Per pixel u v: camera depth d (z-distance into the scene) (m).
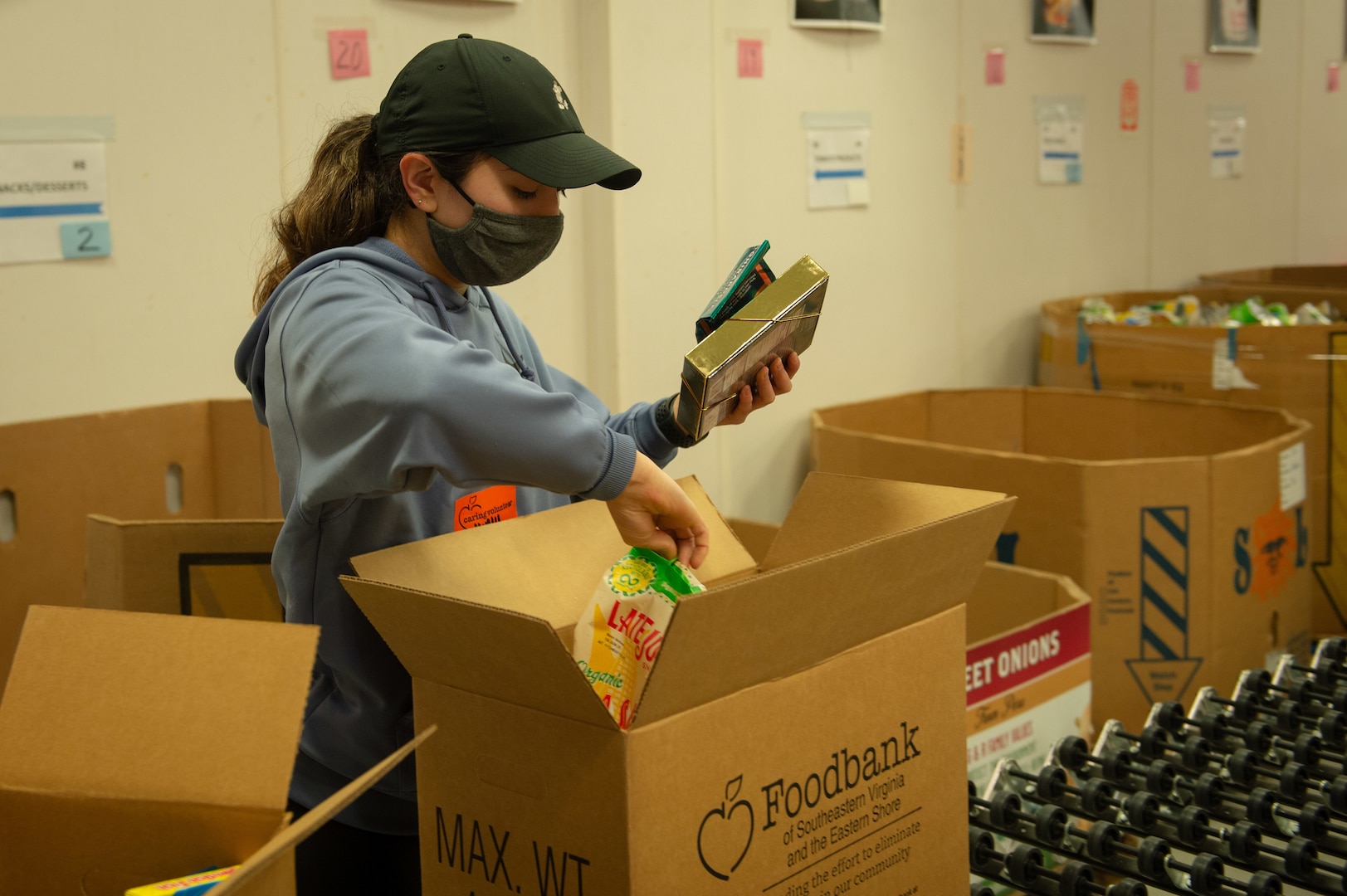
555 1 2.46
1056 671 1.72
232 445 2.07
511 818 0.89
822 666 0.94
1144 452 2.91
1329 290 3.65
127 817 0.80
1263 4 4.52
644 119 2.58
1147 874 1.25
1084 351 3.26
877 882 1.01
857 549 0.90
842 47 3.01
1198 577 2.22
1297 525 2.43
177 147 2.02
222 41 2.05
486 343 1.32
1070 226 3.83
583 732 0.83
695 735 0.84
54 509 1.86
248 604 1.50
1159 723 1.56
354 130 1.26
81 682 0.83
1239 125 4.50
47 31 1.85
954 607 1.08
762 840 0.90
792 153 2.93
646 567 1.02
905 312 3.30
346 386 0.99
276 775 0.78
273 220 1.33
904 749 1.02
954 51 3.32
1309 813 1.28
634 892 0.81
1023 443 3.15
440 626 0.87
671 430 1.32
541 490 1.38
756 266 1.22
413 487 1.01
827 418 2.97
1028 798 1.44
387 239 1.24
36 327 1.90
